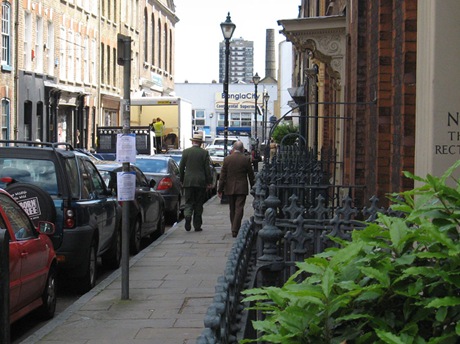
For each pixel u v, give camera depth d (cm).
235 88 9438
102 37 5894
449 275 313
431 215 341
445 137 764
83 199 1185
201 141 1898
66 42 4988
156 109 4278
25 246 884
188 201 1897
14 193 1065
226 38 3112
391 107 1205
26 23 4297
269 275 712
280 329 330
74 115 5231
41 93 4453
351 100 1559
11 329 951
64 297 1161
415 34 997
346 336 324
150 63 7581
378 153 1222
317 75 2894
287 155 2097
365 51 1473
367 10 1455
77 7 5206
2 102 3919
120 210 1433
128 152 1076
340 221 815
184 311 1001
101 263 1456
